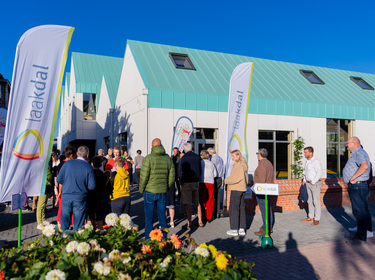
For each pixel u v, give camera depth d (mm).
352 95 17516
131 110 14211
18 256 2686
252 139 14008
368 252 5238
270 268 4488
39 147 5020
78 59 23312
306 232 6535
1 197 4703
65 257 2477
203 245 2799
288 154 15086
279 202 8711
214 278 2377
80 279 2260
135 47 15141
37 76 4980
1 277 2371
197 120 13164
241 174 6219
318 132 15508
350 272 4344
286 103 14812
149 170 5441
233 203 6285
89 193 5602
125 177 5945
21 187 4871
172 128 12750
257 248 5441
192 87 13523
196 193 6961
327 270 4418
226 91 14031
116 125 16734
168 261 2588
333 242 5773
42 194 5023
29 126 4930
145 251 2777
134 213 8352
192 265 2535
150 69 13766
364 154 5887
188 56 16297
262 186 5512
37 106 4988
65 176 4961
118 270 2326
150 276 2396
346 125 16562
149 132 12344
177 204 9773
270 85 16047
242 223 6348
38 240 2932
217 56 17656
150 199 5469
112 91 18422
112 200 5875
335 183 9609
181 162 6867
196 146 13195
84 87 21328
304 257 4973
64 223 4961
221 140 13578
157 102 12531
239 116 8266
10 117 4781
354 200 5918
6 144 4754
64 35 5164
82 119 21312
